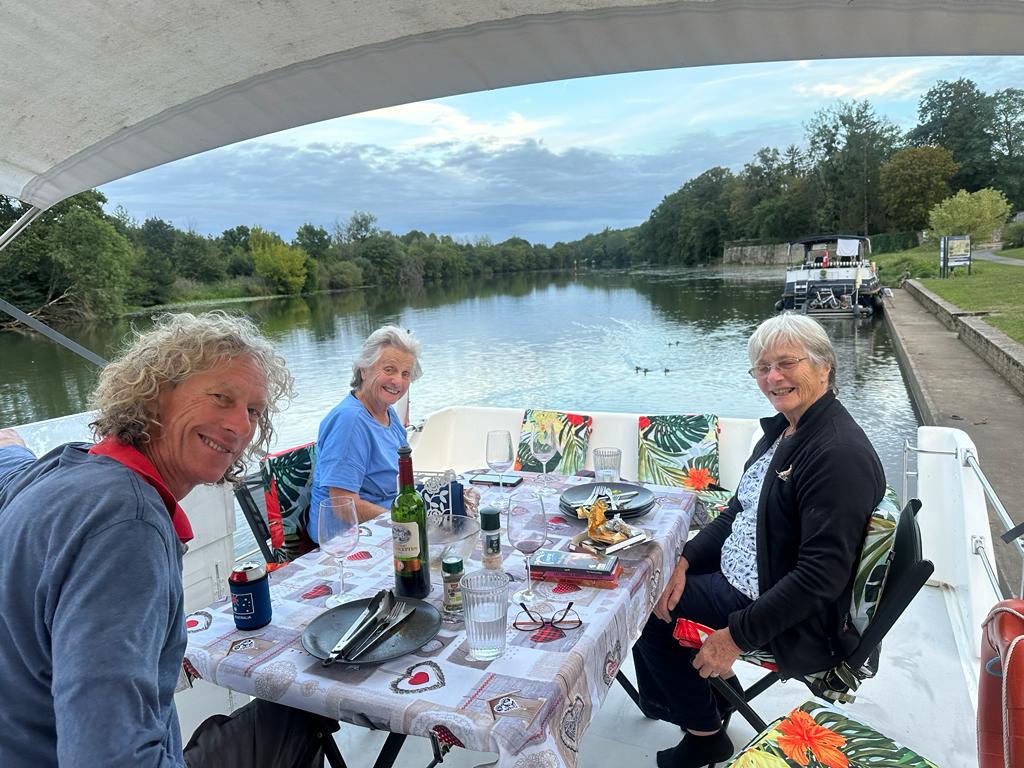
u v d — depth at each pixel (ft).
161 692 2.71
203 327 3.18
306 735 4.19
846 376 42.65
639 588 4.99
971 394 35.37
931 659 7.57
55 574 2.44
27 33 5.68
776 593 5.12
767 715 6.89
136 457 2.90
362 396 7.74
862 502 5.06
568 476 8.20
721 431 11.12
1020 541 6.18
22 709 2.57
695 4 5.97
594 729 6.65
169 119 7.50
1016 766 3.47
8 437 4.83
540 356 53.47
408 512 4.73
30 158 7.49
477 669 3.74
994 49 5.99
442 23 6.48
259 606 4.40
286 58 6.86
